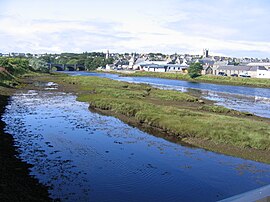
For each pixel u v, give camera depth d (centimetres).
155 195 1493
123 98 5112
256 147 2448
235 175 1856
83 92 6069
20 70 10369
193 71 13862
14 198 1319
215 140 2584
